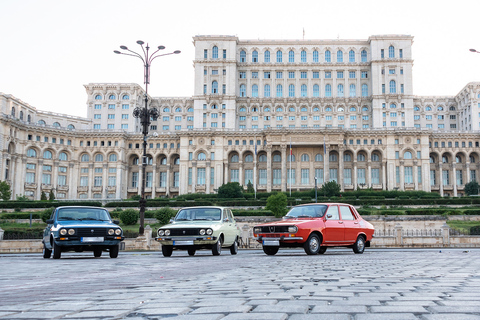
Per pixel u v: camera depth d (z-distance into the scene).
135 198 124.81
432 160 146.75
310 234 23.39
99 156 143.50
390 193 122.25
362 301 7.22
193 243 23.69
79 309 6.78
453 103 161.88
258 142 139.88
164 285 10.05
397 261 18.03
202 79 149.38
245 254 27.44
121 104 153.75
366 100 150.00
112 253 24.03
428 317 5.74
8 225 80.62
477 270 13.25
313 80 153.25
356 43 154.25
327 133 134.50
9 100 127.50
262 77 153.75
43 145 135.12
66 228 22.66
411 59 147.88
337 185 122.50
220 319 5.80
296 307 6.62
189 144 140.50
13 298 8.23
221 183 138.38
